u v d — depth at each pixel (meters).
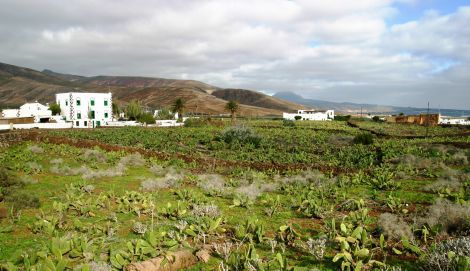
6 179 17.97
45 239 11.16
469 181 18.91
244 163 28.00
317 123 89.25
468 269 7.56
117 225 12.58
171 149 36.94
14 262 9.41
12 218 12.86
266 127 71.25
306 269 8.39
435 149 33.12
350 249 9.43
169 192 18.42
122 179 21.78
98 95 79.88
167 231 11.80
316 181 21.02
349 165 27.50
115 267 8.73
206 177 22.31
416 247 9.29
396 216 12.68
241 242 10.43
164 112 106.50
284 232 11.79
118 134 49.53
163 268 8.99
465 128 65.75
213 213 13.88
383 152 32.56
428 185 18.53
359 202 14.52
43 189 18.33
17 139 40.41
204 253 9.84
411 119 91.62
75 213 14.03
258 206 15.95
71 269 8.66
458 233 11.11
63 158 29.97
